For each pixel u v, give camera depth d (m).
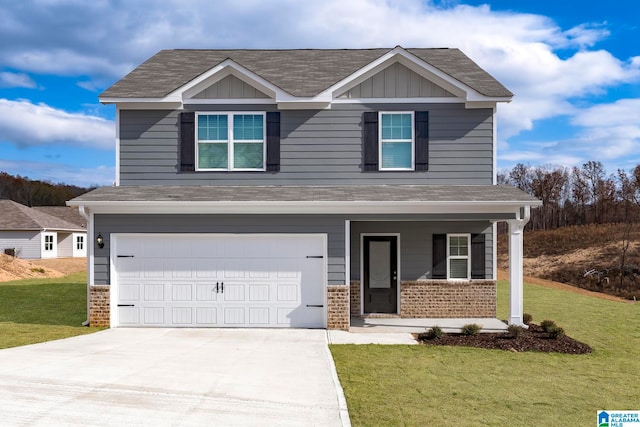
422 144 13.66
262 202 11.87
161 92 13.70
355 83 13.72
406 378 7.90
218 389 6.93
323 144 13.71
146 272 12.34
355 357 9.24
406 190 12.93
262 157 13.73
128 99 13.34
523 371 8.59
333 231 12.16
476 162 13.66
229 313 12.31
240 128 13.75
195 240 12.35
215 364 8.42
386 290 14.12
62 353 9.05
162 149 13.66
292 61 15.97
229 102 13.73
